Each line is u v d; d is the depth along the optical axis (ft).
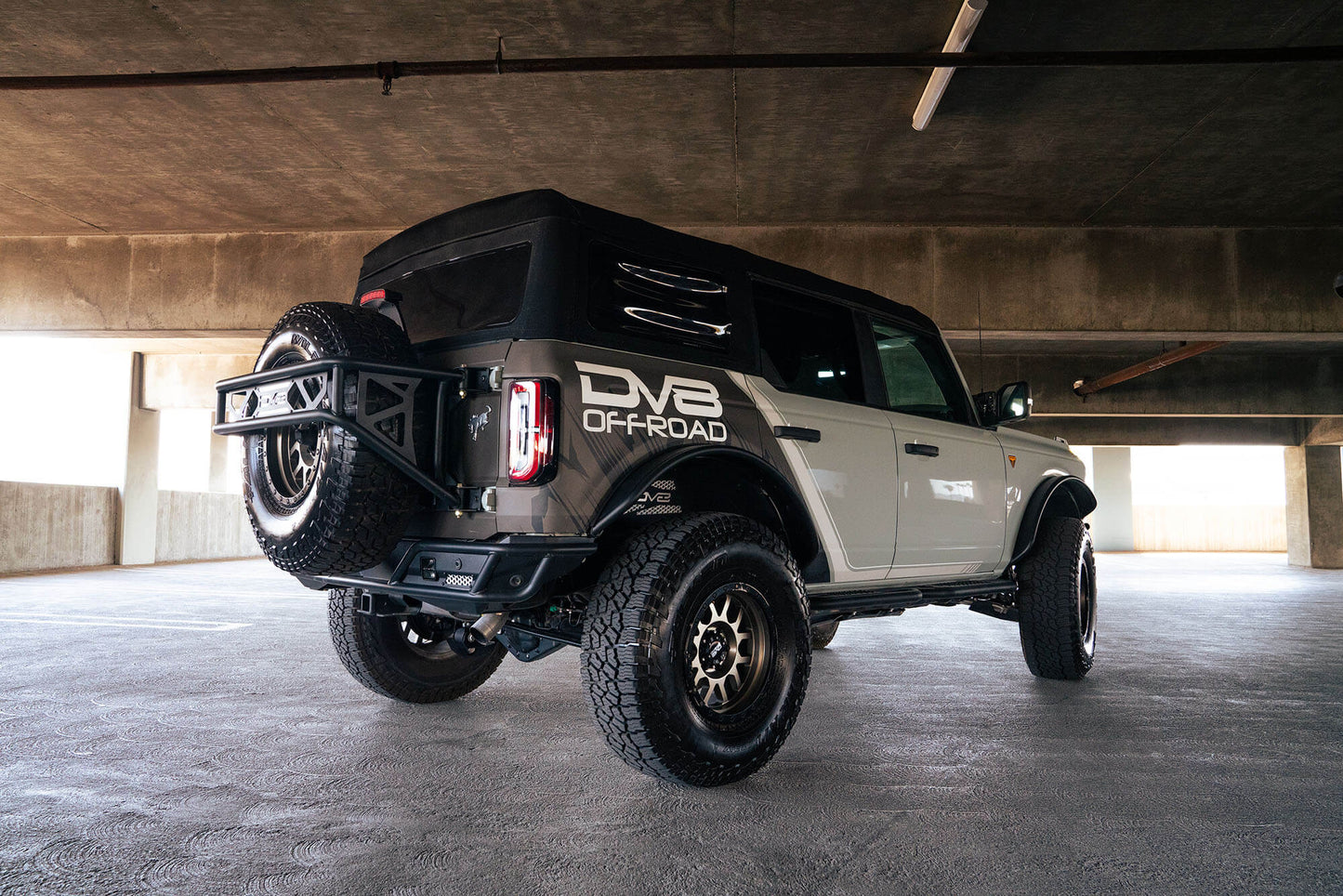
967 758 11.38
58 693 15.42
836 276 35.76
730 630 10.43
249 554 81.87
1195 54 22.29
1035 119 26.86
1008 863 7.73
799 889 7.14
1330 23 22.09
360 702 14.70
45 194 33.53
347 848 8.00
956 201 33.30
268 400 10.14
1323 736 12.78
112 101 26.35
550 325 9.60
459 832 8.45
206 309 37.55
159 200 34.14
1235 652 22.40
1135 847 8.18
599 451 9.54
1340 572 72.13
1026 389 15.40
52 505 55.62
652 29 22.38
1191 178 31.19
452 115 27.02
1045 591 17.03
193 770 10.57
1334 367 64.34
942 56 22.31
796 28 22.27
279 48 23.57
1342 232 35.58
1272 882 7.38
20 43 23.39
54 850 7.90
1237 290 35.42
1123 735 12.76
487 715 13.71
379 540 9.52
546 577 9.09
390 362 9.50
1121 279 35.50
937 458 14.32
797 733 12.79
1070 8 21.62
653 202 33.58
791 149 29.04
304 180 32.17
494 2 21.38
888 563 13.43
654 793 9.76
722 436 10.84
